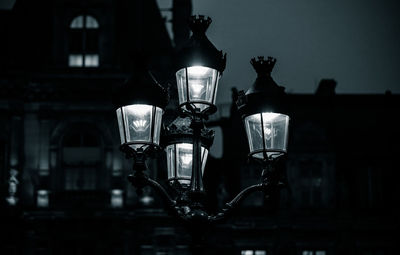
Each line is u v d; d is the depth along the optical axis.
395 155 35.38
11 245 31.89
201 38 10.85
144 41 35.16
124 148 10.70
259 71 11.34
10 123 33.31
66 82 33.97
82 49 34.75
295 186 34.16
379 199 34.50
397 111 36.41
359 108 36.31
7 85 33.56
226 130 35.75
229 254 32.91
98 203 32.75
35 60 34.22
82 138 33.59
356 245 33.56
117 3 35.41
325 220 33.75
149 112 10.71
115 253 32.25
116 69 34.25
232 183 34.78
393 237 33.78
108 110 33.81
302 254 33.34
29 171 32.97
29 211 32.25
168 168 12.34
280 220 33.53
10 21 34.81
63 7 35.12
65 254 32.12
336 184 34.47
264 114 10.92
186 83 10.65
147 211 32.44
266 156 10.86
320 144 34.88
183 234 32.38
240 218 33.34
